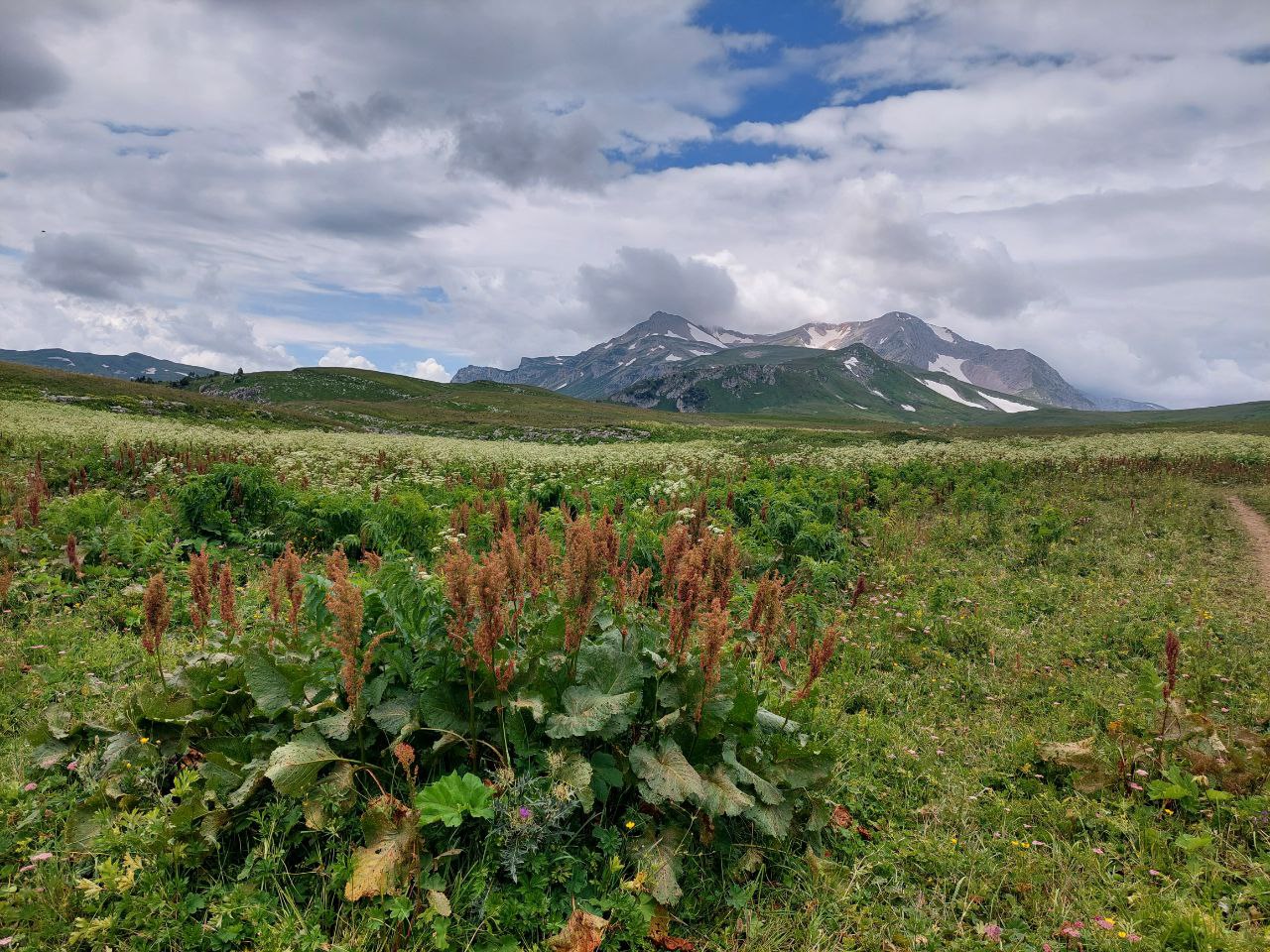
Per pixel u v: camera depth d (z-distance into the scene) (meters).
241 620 6.82
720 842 3.98
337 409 87.88
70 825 3.65
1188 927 3.53
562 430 67.62
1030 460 27.31
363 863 3.29
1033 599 10.08
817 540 12.16
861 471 22.14
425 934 3.22
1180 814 4.75
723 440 46.59
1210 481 24.41
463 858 3.60
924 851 4.25
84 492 12.53
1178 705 5.62
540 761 3.81
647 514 13.05
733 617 8.27
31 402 41.19
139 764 4.03
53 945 3.11
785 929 3.57
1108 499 19.78
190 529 10.87
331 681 4.09
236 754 4.00
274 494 12.35
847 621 9.09
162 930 3.13
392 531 11.08
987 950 3.52
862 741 5.66
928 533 14.84
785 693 5.52
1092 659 7.96
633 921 3.38
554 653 4.36
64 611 7.37
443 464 22.33
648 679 4.27
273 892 3.39
